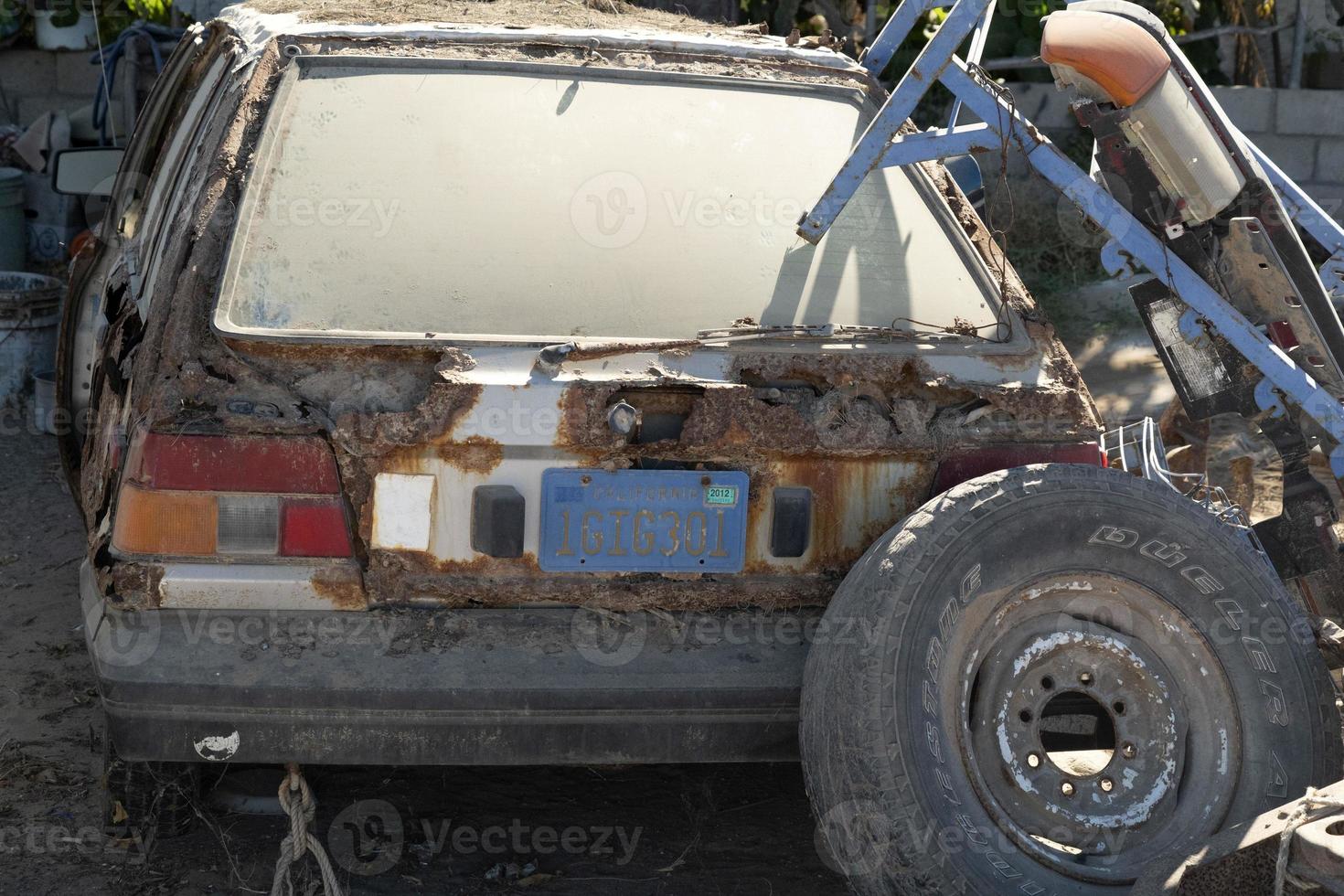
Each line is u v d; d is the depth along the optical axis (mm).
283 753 2779
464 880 3305
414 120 3361
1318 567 3562
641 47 3658
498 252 3160
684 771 3916
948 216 3496
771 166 3463
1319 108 8570
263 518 2809
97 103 8281
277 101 3348
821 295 3246
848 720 2707
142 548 2785
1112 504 2906
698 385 2941
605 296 3137
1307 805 2660
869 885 2744
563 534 2891
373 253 3109
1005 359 3197
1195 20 9398
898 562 2797
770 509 2988
